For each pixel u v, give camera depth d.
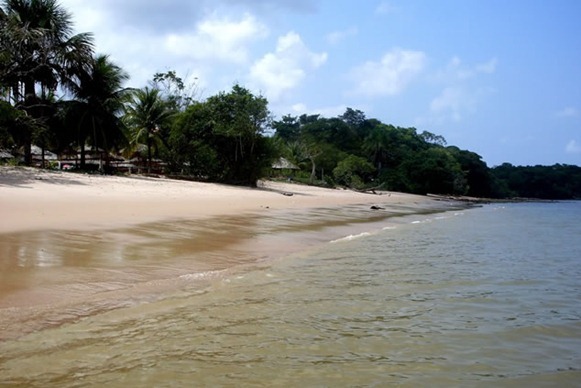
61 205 14.88
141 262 7.84
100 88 31.30
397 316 5.68
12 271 6.61
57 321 4.96
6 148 29.12
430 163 74.75
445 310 6.02
